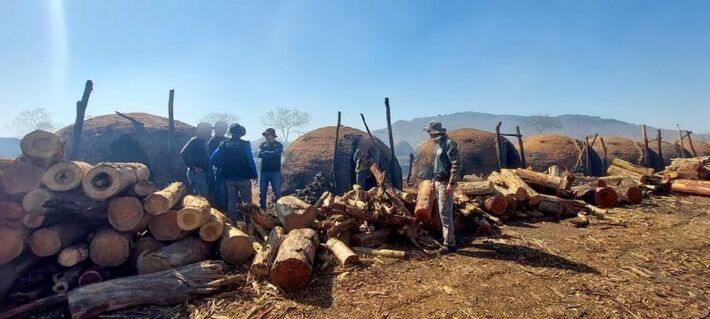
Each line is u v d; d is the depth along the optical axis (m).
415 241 5.98
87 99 9.67
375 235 5.98
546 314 3.85
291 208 5.90
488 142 18.98
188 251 4.76
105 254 4.48
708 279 4.70
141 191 4.88
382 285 4.57
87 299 3.77
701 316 3.75
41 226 4.25
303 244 4.79
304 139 17.22
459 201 7.26
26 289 4.09
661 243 6.19
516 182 8.67
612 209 8.81
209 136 8.01
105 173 4.43
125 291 3.93
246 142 7.72
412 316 3.85
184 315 3.85
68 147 11.95
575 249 5.92
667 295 4.23
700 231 6.89
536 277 4.79
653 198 10.10
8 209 4.07
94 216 4.51
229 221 6.14
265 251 4.91
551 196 8.55
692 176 11.27
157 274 4.20
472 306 4.04
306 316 3.87
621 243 6.20
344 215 6.09
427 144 20.03
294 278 4.37
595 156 21.56
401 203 6.55
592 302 4.09
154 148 12.79
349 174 15.04
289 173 15.59
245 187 7.80
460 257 5.58
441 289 4.45
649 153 23.30
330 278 4.73
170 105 11.88
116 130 12.72
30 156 4.19
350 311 3.96
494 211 7.70
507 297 4.24
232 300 4.15
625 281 4.64
